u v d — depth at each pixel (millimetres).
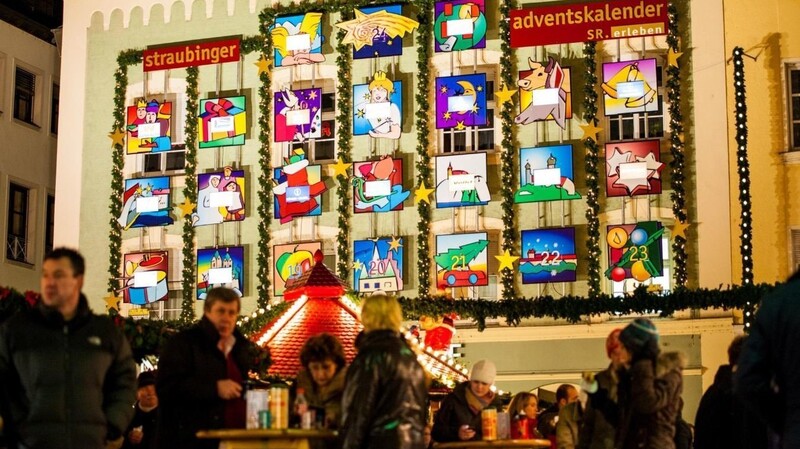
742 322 29422
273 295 31750
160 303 32969
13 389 9289
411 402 9727
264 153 32344
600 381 11172
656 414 10570
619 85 30266
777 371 8195
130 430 13766
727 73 30094
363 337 10008
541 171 30438
